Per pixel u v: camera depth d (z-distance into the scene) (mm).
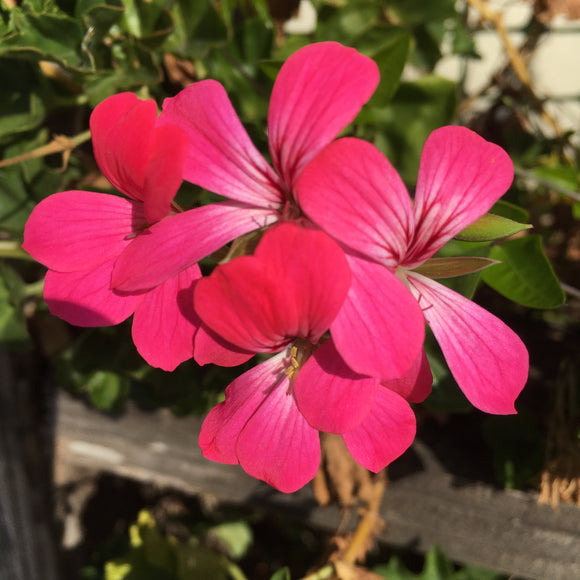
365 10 169
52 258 122
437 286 124
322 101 108
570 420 179
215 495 211
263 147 167
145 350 118
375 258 106
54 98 172
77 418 217
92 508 266
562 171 201
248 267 98
